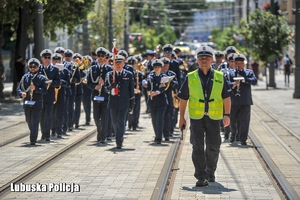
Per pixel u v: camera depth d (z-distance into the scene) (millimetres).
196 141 18828
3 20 50781
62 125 30172
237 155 24797
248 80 27078
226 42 110188
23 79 27000
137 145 27562
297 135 30984
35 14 43875
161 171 21188
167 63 29078
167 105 28453
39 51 43812
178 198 17375
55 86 28312
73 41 89562
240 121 27562
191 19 198625
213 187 18812
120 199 17234
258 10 68125
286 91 65750
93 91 28531
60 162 22969
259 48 67688
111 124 29406
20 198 17328
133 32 119375
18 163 22656
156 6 157875
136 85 33562
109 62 31234
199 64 18828
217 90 18766
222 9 187000
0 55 51469
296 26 52844
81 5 54875
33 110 27078
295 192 17984
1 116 39844
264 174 20859
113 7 82250
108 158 23891
